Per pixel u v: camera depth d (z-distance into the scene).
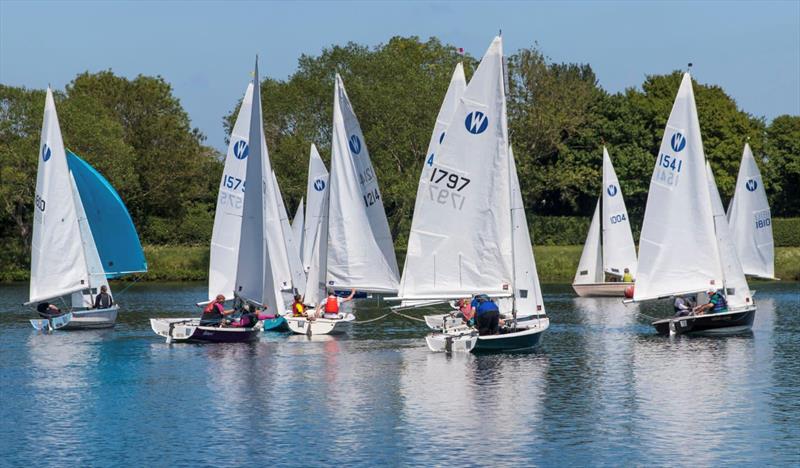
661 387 39.75
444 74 113.19
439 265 48.16
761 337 55.00
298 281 69.81
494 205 47.50
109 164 106.81
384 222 64.25
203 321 54.88
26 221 113.50
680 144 55.72
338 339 55.75
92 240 63.50
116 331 60.38
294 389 39.94
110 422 34.56
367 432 32.78
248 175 54.69
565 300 85.69
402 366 45.19
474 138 47.31
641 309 75.69
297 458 29.83
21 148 104.19
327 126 114.88
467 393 38.75
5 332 60.09
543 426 33.34
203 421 34.53
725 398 37.56
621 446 30.80
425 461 29.41
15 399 38.62
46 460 29.89
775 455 29.69
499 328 49.28
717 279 56.06
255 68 55.41
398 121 106.94
